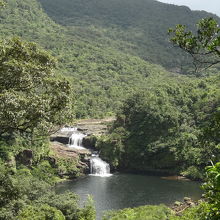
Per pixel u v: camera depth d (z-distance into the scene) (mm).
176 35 10047
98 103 113312
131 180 64250
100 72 144000
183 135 74688
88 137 80250
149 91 90875
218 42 9148
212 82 99875
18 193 19391
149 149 73812
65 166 66312
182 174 69500
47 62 18047
